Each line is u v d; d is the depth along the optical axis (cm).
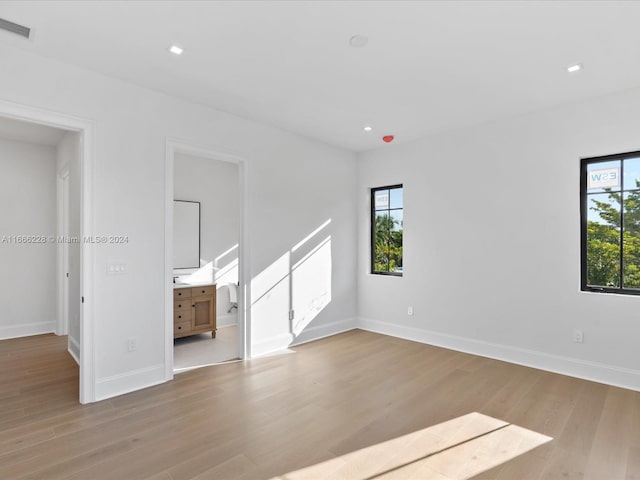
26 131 445
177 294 460
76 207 375
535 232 373
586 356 340
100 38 245
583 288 350
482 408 279
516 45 249
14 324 484
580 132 346
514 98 341
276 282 433
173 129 342
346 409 277
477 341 415
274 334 430
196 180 542
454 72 290
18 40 247
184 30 235
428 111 377
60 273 495
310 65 281
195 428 248
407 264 484
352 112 381
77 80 285
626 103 321
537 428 249
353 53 262
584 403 287
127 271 312
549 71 287
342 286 521
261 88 324
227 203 579
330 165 502
